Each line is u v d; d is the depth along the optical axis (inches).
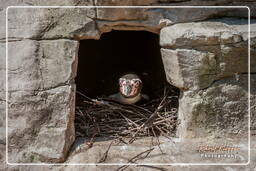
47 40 103.8
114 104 120.2
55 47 103.7
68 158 105.9
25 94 104.1
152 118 113.1
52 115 104.7
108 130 111.7
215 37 102.0
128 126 112.7
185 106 105.7
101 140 108.9
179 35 102.1
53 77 104.0
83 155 105.8
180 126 108.5
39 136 105.0
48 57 103.9
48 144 105.0
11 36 104.0
